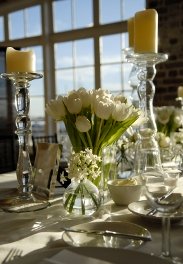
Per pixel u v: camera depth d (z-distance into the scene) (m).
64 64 4.35
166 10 3.31
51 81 4.46
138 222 0.78
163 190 0.64
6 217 0.84
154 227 0.74
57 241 0.68
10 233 0.73
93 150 0.92
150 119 1.27
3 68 3.65
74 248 0.58
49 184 1.02
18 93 1.00
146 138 0.97
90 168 0.83
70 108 0.88
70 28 4.26
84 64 4.18
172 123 1.70
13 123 3.78
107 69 4.00
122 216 0.83
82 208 0.83
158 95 3.38
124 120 0.91
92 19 4.06
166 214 0.61
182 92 1.91
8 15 4.71
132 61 1.22
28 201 0.97
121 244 0.64
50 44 4.43
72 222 0.79
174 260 0.56
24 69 0.99
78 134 0.91
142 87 1.28
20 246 0.66
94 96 0.88
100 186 0.93
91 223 0.71
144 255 0.54
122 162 1.23
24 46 4.62
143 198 0.98
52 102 0.91
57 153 1.04
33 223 0.79
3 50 3.67
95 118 0.91
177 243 0.65
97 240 0.66
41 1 4.39
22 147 1.00
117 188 0.91
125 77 3.87
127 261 0.54
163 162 1.35
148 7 3.41
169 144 1.40
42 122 4.54
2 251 0.63
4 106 3.80
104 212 0.87
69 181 1.06
